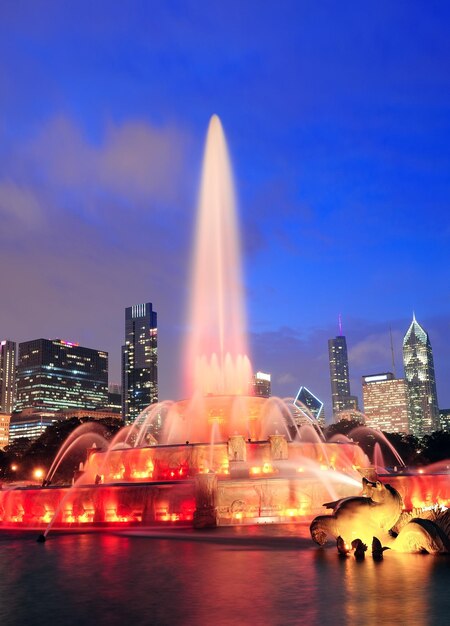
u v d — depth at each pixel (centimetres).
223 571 1662
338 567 1686
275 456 3884
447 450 13438
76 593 1430
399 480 3603
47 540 2639
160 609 1231
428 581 1440
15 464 13938
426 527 1914
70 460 12825
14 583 1584
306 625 1064
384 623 1062
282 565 1744
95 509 3209
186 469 3778
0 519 3466
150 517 3114
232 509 3150
